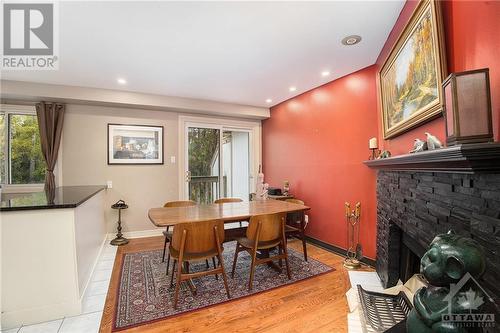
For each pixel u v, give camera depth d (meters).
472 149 0.79
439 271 0.78
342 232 3.31
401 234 2.16
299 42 2.38
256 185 4.97
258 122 5.32
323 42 2.38
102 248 3.45
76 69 2.94
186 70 3.04
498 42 0.97
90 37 2.24
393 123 2.18
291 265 2.97
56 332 1.74
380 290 1.88
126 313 1.97
